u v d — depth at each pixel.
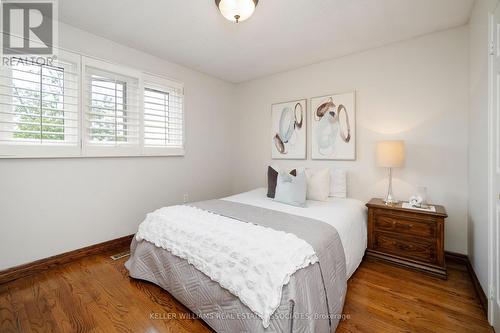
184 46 2.60
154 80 2.85
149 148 2.81
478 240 1.78
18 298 1.66
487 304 1.49
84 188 2.31
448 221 2.26
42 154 2.02
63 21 2.11
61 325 1.41
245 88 3.87
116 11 1.97
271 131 3.52
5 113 1.85
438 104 2.28
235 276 1.27
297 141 3.23
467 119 2.14
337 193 2.73
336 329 1.38
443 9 1.92
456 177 2.21
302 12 1.96
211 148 3.63
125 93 2.66
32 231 2.01
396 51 2.49
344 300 1.54
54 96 2.10
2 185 1.86
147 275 1.82
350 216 2.05
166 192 3.04
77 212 2.27
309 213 2.02
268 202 2.46
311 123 3.10
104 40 2.41
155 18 2.07
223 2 1.60
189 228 1.66
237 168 4.02
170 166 3.07
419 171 2.39
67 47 2.16
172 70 3.05
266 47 2.62
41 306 1.58
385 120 2.57
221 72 3.43
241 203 2.39
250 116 3.82
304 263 1.26
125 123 2.57
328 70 2.96
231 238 1.44
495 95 1.42
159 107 2.95
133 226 2.70
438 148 2.29
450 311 1.54
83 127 2.27
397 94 2.49
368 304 1.62
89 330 1.37
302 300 1.16
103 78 2.43
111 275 1.97
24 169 1.96
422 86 2.36
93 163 2.37
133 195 2.70
